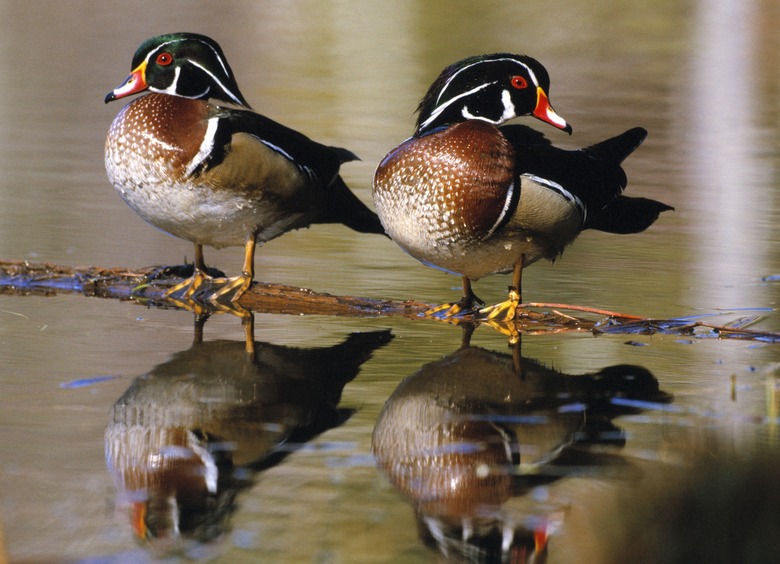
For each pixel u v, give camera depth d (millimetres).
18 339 9906
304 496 6691
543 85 11141
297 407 8273
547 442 7566
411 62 30375
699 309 11148
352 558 5926
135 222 14664
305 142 11680
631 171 18516
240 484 6840
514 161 10500
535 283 12305
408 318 11086
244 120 11242
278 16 37625
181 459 7199
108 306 11211
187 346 9828
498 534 6242
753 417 8008
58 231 14000
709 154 20047
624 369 9273
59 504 6480
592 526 6316
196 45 11445
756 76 29266
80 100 24156
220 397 8469
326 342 10102
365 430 7816
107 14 35969
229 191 11156
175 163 11023
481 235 10586
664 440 7543
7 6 36812
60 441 7445
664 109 24578
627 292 11867
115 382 8727
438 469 7102
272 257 13461
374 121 22641
